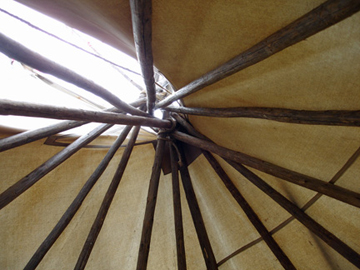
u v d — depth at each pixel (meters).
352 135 2.73
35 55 1.69
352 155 2.94
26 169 3.62
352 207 3.32
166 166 5.50
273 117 2.73
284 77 2.32
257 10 1.74
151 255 5.00
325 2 1.38
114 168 5.00
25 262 3.68
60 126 2.62
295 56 2.04
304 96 2.42
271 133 3.40
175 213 4.15
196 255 4.95
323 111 2.35
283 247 4.14
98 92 2.43
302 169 3.53
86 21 2.20
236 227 4.76
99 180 4.82
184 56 2.52
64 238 4.26
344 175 3.14
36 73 3.96
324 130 2.86
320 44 1.83
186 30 2.12
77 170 4.42
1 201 2.36
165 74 2.98
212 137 4.59
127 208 5.06
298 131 3.07
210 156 4.75
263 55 1.90
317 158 3.25
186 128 4.82
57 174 4.14
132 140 4.12
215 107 3.46
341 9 1.31
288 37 1.66
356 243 3.35
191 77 2.89
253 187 4.48
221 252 4.82
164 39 2.26
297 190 3.84
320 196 3.58
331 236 3.36
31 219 3.78
